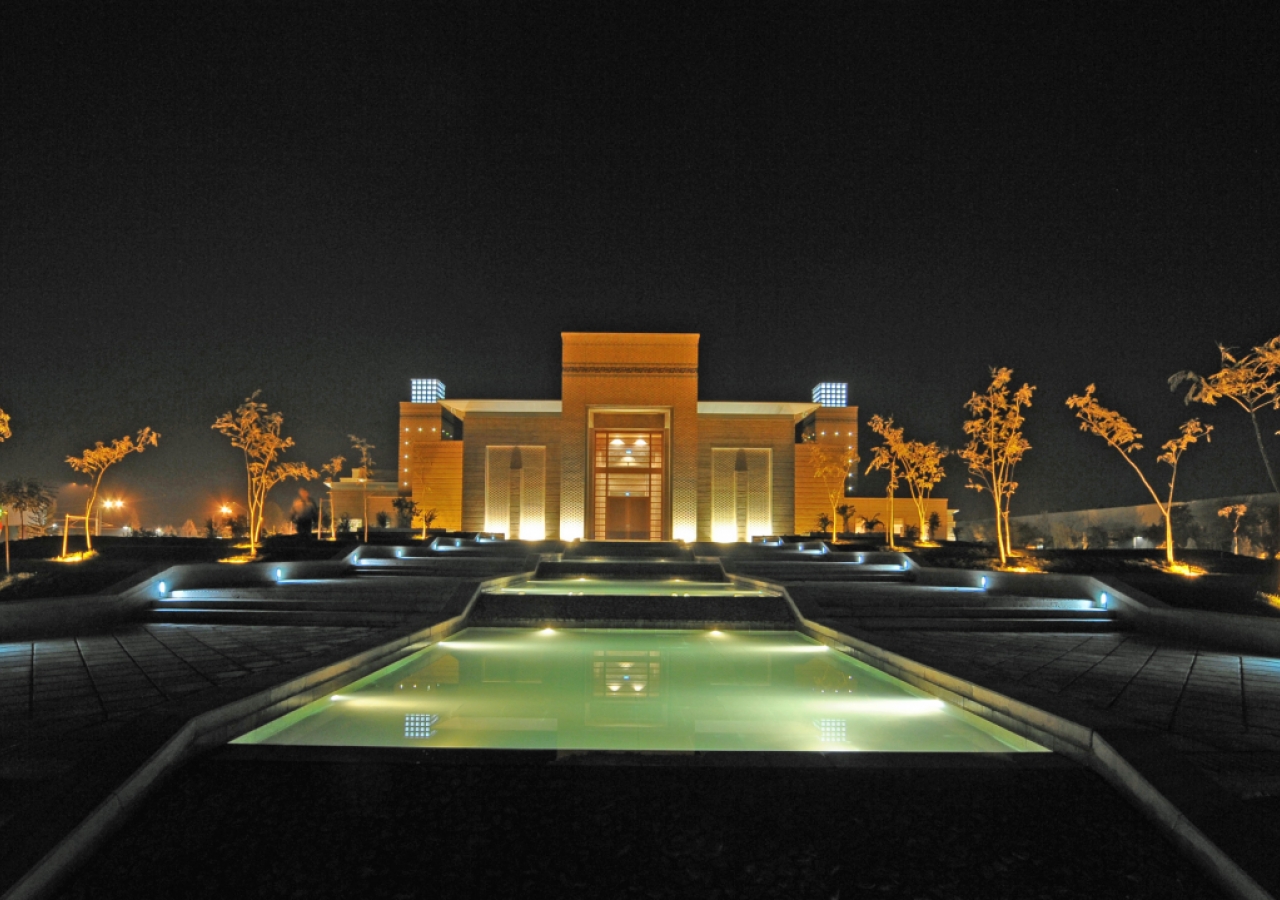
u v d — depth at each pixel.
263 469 24.98
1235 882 3.99
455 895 3.92
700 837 4.45
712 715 7.54
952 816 4.72
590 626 14.02
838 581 19.42
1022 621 13.66
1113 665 9.91
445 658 10.99
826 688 8.92
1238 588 16.25
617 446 39.34
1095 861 4.31
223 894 3.92
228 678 8.51
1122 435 21.88
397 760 5.36
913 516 44.53
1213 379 18.05
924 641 12.20
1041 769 5.40
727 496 40.03
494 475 39.81
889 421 31.23
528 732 6.82
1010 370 22.55
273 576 17.69
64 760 5.56
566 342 38.47
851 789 5.04
